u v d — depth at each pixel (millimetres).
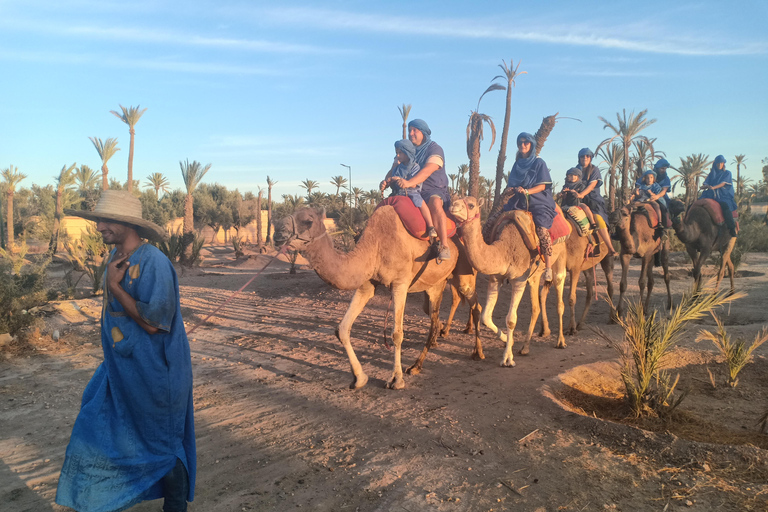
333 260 5340
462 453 4234
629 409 5242
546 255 6812
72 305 11094
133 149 33406
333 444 4500
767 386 5988
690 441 4188
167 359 2938
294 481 3846
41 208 47000
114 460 2779
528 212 6879
